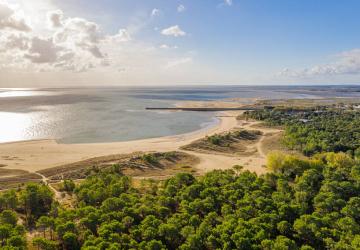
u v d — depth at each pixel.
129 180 109.00
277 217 78.62
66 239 68.25
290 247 65.12
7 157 163.88
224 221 77.31
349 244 67.56
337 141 186.25
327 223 75.75
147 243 66.31
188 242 67.94
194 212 83.75
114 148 185.00
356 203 85.44
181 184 105.69
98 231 72.31
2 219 77.00
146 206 84.62
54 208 85.12
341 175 110.44
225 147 188.12
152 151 176.75
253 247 65.25
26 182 126.75
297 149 178.12
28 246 70.69
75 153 173.62
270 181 107.75
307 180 106.12
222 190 96.00
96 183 102.75
